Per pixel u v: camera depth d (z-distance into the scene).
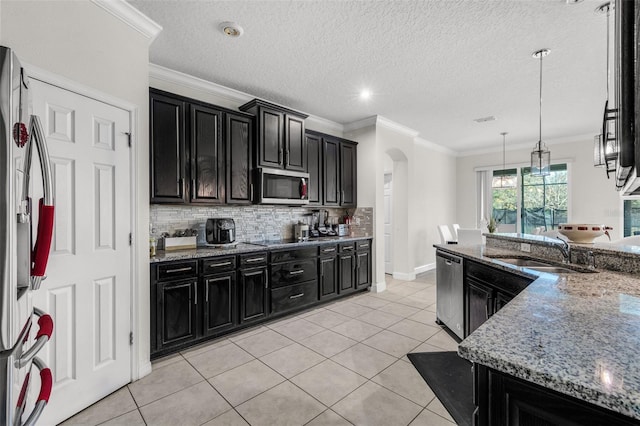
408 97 3.68
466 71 2.99
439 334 2.92
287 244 3.43
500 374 0.79
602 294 1.32
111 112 1.95
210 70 2.96
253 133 3.38
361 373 2.21
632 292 1.35
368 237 4.47
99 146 1.88
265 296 3.20
